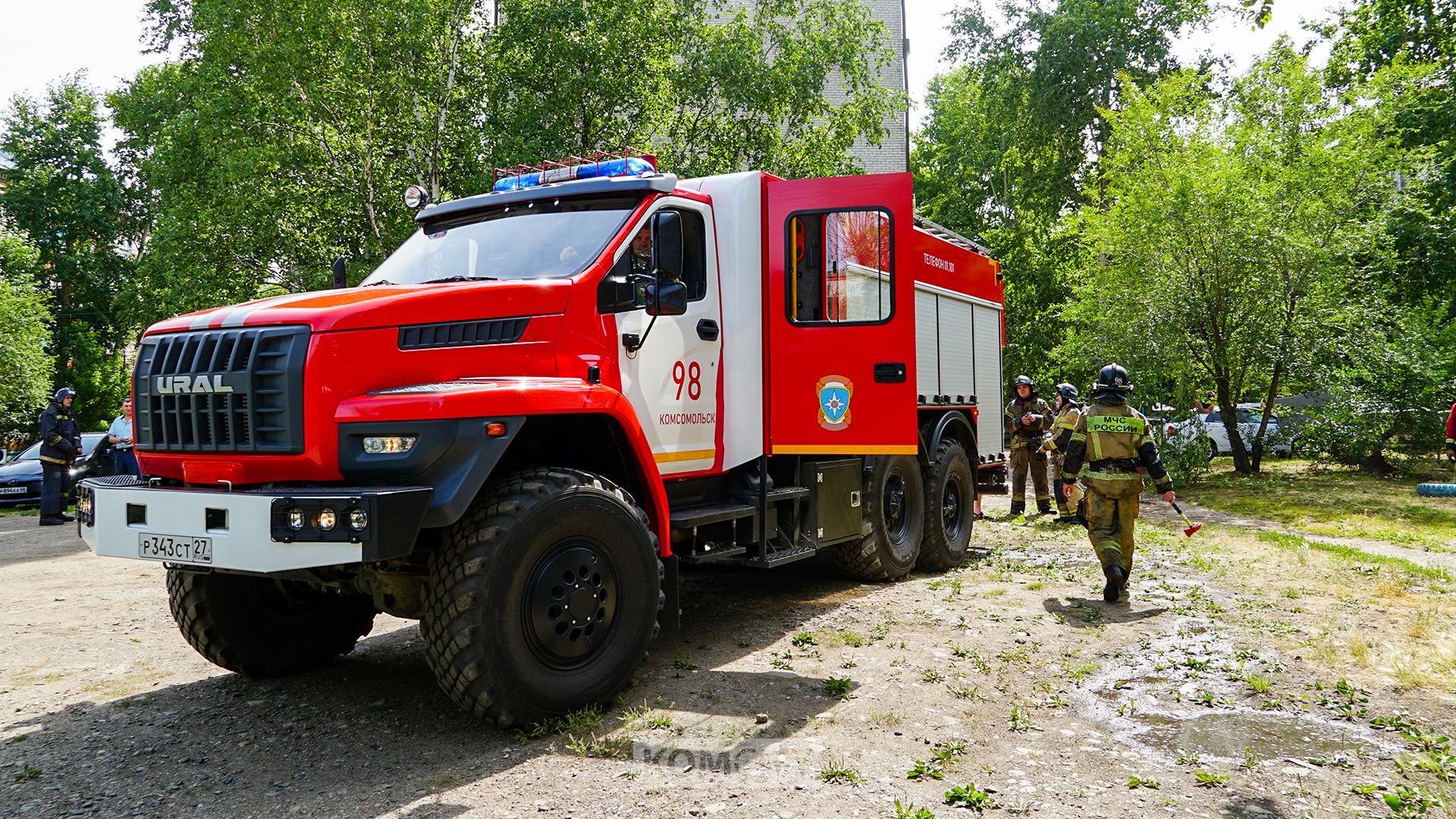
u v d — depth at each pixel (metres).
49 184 34.41
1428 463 16.19
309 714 4.31
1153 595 6.70
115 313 34.47
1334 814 3.11
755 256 5.83
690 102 19.45
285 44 15.69
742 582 7.48
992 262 9.47
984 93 29.72
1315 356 15.31
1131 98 17.33
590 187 5.05
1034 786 3.35
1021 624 5.84
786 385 5.80
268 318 3.85
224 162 15.80
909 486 7.51
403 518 3.48
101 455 15.23
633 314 4.91
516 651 3.80
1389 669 4.80
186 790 3.43
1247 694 4.44
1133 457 6.54
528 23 17.05
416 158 17.16
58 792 3.43
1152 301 15.91
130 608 6.84
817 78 19.64
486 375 4.16
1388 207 16.36
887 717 4.09
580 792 3.31
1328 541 9.36
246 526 3.50
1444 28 19.05
